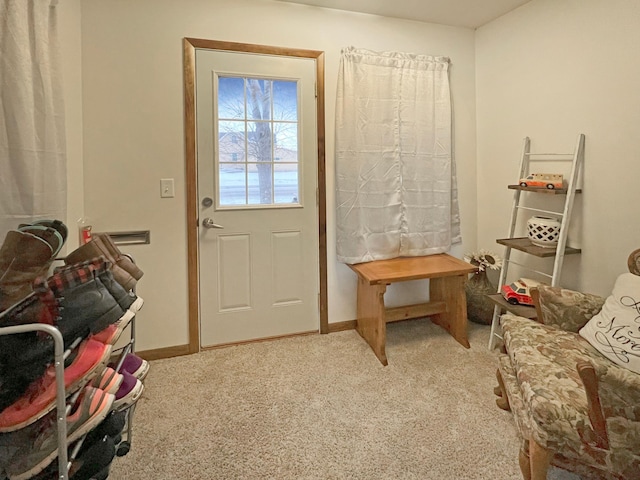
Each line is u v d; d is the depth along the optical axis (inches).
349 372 90.0
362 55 105.4
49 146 63.2
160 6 91.0
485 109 119.9
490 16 112.0
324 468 60.4
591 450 45.6
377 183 109.0
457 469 60.1
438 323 116.4
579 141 89.4
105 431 45.8
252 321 105.5
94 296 41.9
